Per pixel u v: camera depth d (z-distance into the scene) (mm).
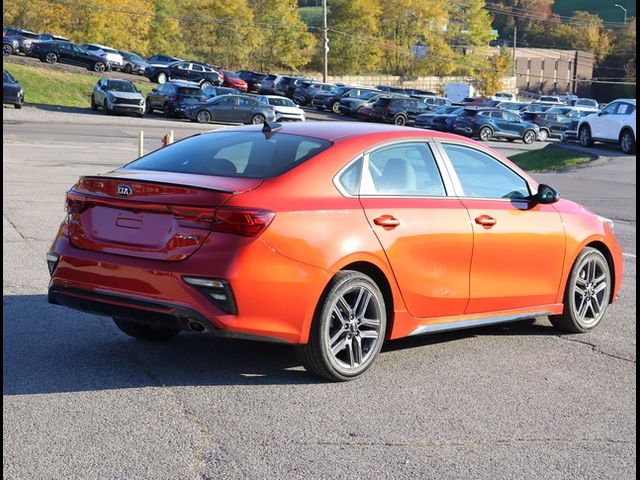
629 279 9773
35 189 15219
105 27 78688
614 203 16891
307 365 5469
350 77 100125
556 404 5312
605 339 7035
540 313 6867
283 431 4621
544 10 183125
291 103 48031
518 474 4207
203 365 5754
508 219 6453
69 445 4289
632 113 29531
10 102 42562
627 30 156000
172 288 5062
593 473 4262
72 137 31750
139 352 5996
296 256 5195
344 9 100125
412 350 6426
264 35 93375
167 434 4496
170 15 87375
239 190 5195
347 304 5500
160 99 46375
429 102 60906
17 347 5945
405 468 4207
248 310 5074
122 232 5309
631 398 5492
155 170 5684
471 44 109625
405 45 106625
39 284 7938
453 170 6316
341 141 5797
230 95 45656
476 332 7105
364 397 5258
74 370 5492
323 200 5449
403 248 5754
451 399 5309
